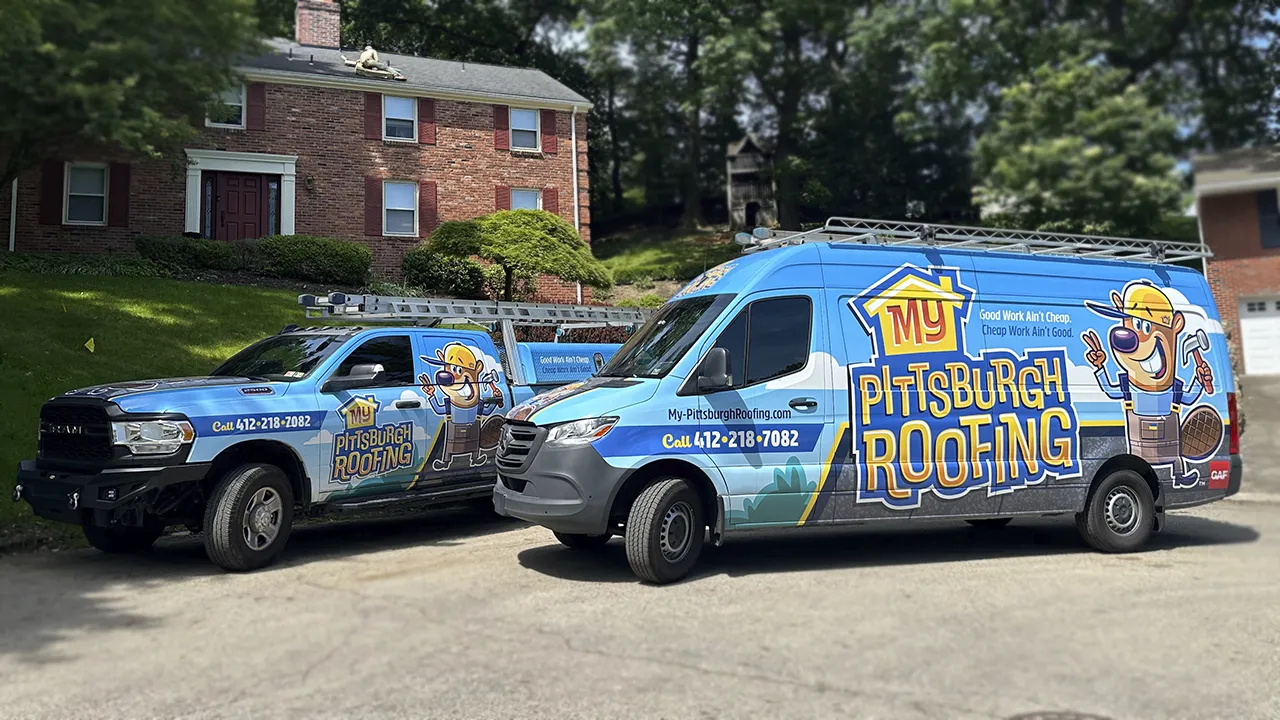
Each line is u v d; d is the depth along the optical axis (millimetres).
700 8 37281
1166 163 14297
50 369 12102
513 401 9586
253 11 13883
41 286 16203
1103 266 8266
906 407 7227
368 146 25062
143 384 7426
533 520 6641
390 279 24875
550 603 5984
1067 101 14469
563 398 6855
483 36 47625
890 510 7125
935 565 7262
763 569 7098
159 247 19891
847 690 4336
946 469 7277
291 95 24109
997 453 7457
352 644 5086
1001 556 7703
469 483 9086
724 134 49938
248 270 20891
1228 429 8398
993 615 5660
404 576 6848
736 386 6809
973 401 7438
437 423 8656
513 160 27000
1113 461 7938
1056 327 7848
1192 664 4730
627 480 6641
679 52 41438
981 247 8180
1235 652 4934
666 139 50781
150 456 6797
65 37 11977
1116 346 8047
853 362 7145
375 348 8484
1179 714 4055
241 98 23531
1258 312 18531
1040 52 14672
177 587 6500
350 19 44250
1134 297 8242
